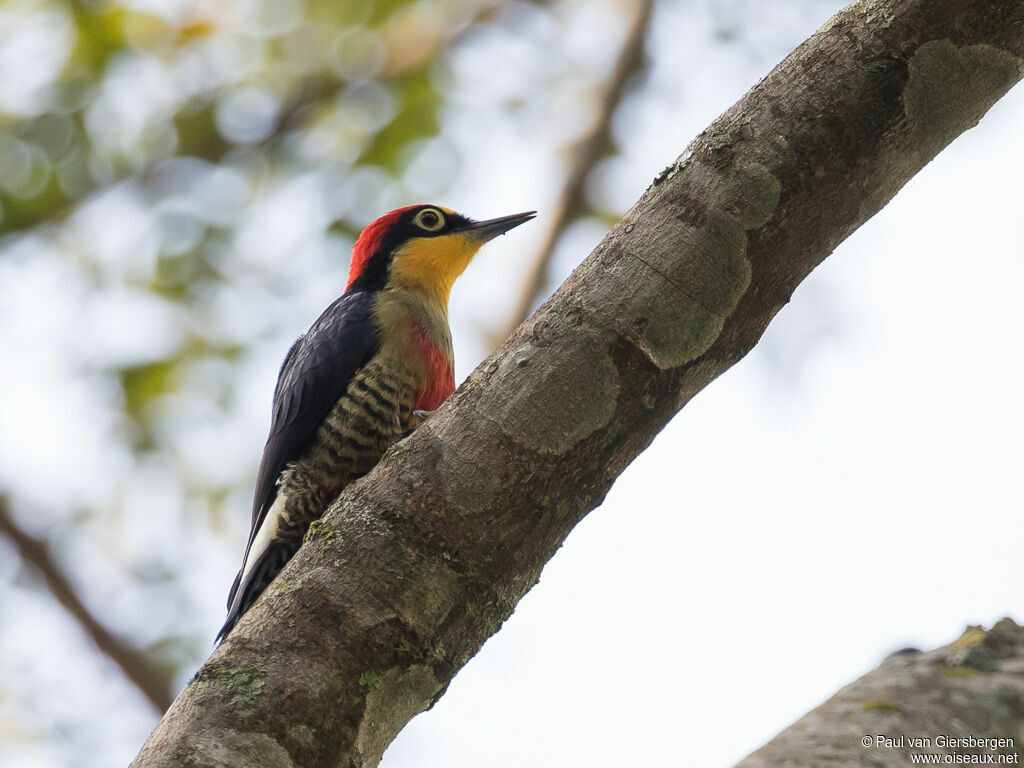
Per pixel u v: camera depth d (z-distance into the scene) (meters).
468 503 6.76
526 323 7.20
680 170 7.15
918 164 7.13
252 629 6.47
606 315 6.95
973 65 6.96
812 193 6.93
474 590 6.69
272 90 19.31
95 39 18.30
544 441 6.83
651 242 7.03
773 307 7.13
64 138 18.36
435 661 6.55
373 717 6.34
